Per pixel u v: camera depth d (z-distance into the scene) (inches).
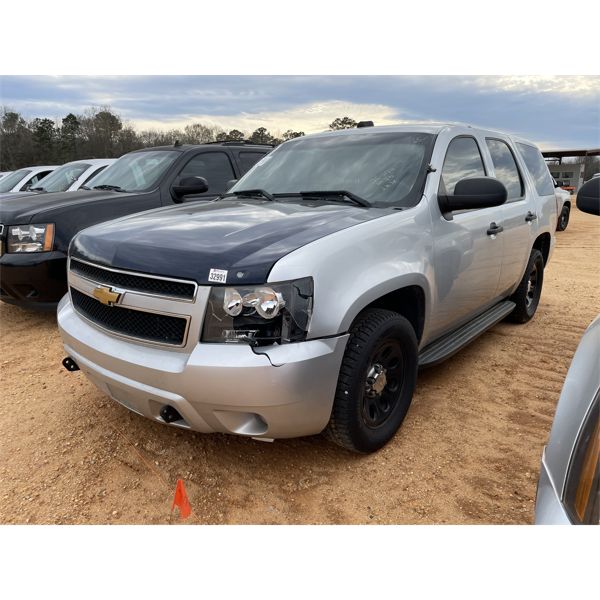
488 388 151.8
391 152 141.9
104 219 209.5
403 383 121.2
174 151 251.4
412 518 98.3
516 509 100.4
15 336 200.5
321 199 134.1
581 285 297.4
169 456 118.1
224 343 92.8
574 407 66.8
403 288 121.6
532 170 213.6
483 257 154.7
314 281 94.7
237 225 110.1
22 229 196.2
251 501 103.6
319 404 97.5
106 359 103.9
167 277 96.3
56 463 115.7
